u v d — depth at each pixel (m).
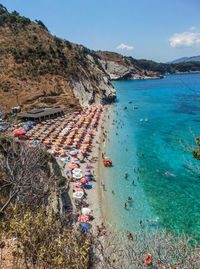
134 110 79.94
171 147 42.72
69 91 76.88
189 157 37.50
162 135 50.53
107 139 48.19
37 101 65.50
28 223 9.67
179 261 10.94
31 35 98.50
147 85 168.62
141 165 35.34
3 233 10.80
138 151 41.38
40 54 84.81
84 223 19.39
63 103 69.31
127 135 51.34
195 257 10.96
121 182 29.95
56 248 9.30
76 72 88.88
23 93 66.25
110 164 35.22
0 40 86.31
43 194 15.43
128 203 25.33
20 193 13.74
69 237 10.05
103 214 23.03
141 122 62.81
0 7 121.12
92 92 88.75
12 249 9.93
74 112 67.44
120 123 62.19
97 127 56.34
